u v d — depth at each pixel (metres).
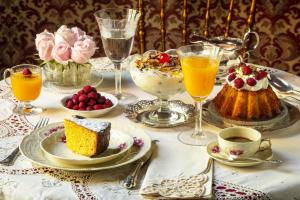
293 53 2.64
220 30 2.67
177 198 1.13
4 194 1.20
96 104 1.52
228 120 1.44
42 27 2.77
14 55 2.84
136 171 1.23
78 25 2.76
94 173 1.24
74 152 1.31
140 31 2.38
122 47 1.56
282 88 1.63
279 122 1.44
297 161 1.28
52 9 2.73
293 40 2.62
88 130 1.27
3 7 2.75
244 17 2.61
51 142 1.34
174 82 1.45
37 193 1.17
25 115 1.51
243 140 1.30
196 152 1.31
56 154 1.30
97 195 1.16
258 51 2.68
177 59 1.55
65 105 1.54
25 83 1.51
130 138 1.34
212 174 1.22
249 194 1.16
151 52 1.60
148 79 1.45
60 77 1.65
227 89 1.48
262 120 1.44
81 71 1.66
